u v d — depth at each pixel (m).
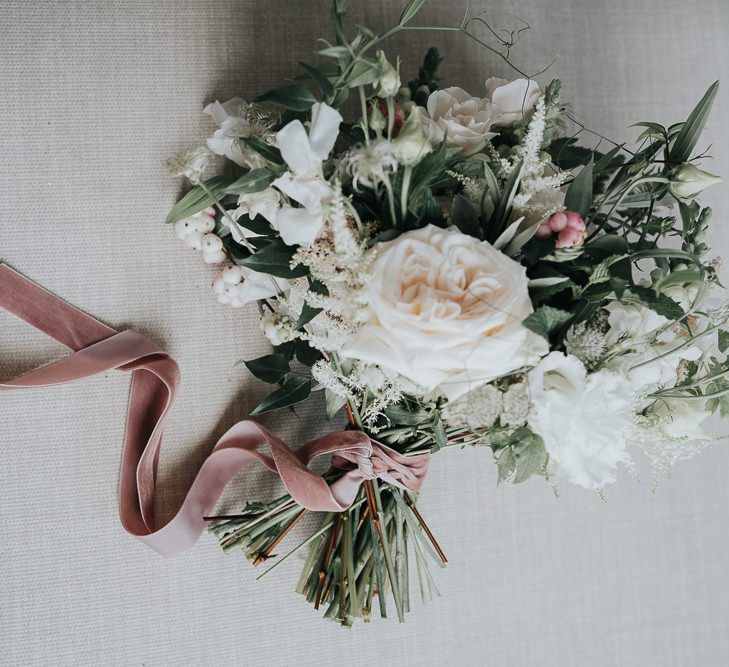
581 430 0.71
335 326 0.76
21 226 1.00
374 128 0.71
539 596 1.17
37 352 1.03
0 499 1.00
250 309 1.07
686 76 1.23
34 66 1.01
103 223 1.02
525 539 1.17
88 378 1.03
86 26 1.02
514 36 1.15
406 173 0.69
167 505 1.04
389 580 1.03
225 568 1.06
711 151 1.24
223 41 1.05
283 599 1.08
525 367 0.73
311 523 1.09
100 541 1.02
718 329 0.85
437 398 0.79
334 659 1.09
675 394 0.87
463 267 0.68
